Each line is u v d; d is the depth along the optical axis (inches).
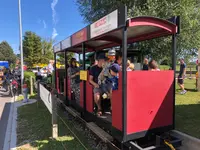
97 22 154.7
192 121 214.7
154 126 140.5
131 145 126.6
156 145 132.6
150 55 391.2
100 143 168.9
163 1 361.7
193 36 402.6
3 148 176.6
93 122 186.4
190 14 384.8
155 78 138.7
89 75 184.1
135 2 375.9
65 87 275.7
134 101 130.9
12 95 456.1
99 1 437.1
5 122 254.1
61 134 199.6
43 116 267.0
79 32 200.1
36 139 191.3
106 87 175.0
